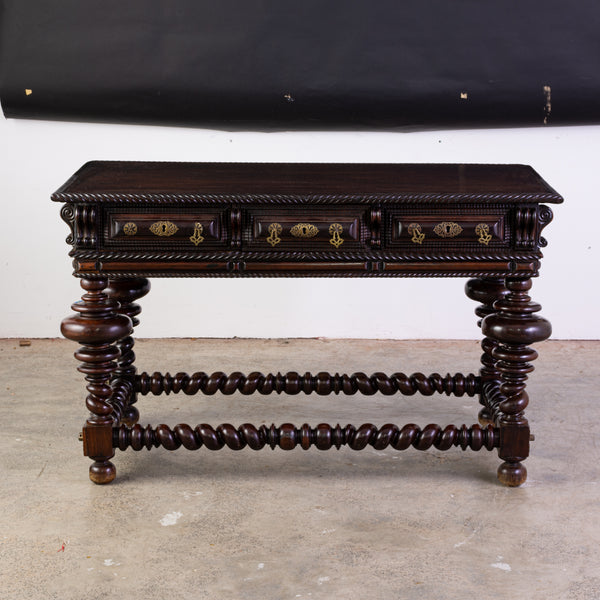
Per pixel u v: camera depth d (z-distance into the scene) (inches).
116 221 92.7
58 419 126.3
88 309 94.3
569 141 186.5
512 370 97.3
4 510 90.5
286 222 93.4
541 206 94.8
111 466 99.6
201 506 92.6
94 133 186.5
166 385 121.6
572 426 124.1
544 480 101.3
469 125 184.5
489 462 108.6
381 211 93.7
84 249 93.4
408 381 122.0
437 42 180.7
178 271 94.1
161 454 111.4
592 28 179.0
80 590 72.6
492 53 180.5
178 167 104.8
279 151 188.4
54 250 190.4
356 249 94.3
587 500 94.5
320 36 180.5
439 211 94.0
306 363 168.9
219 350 181.6
